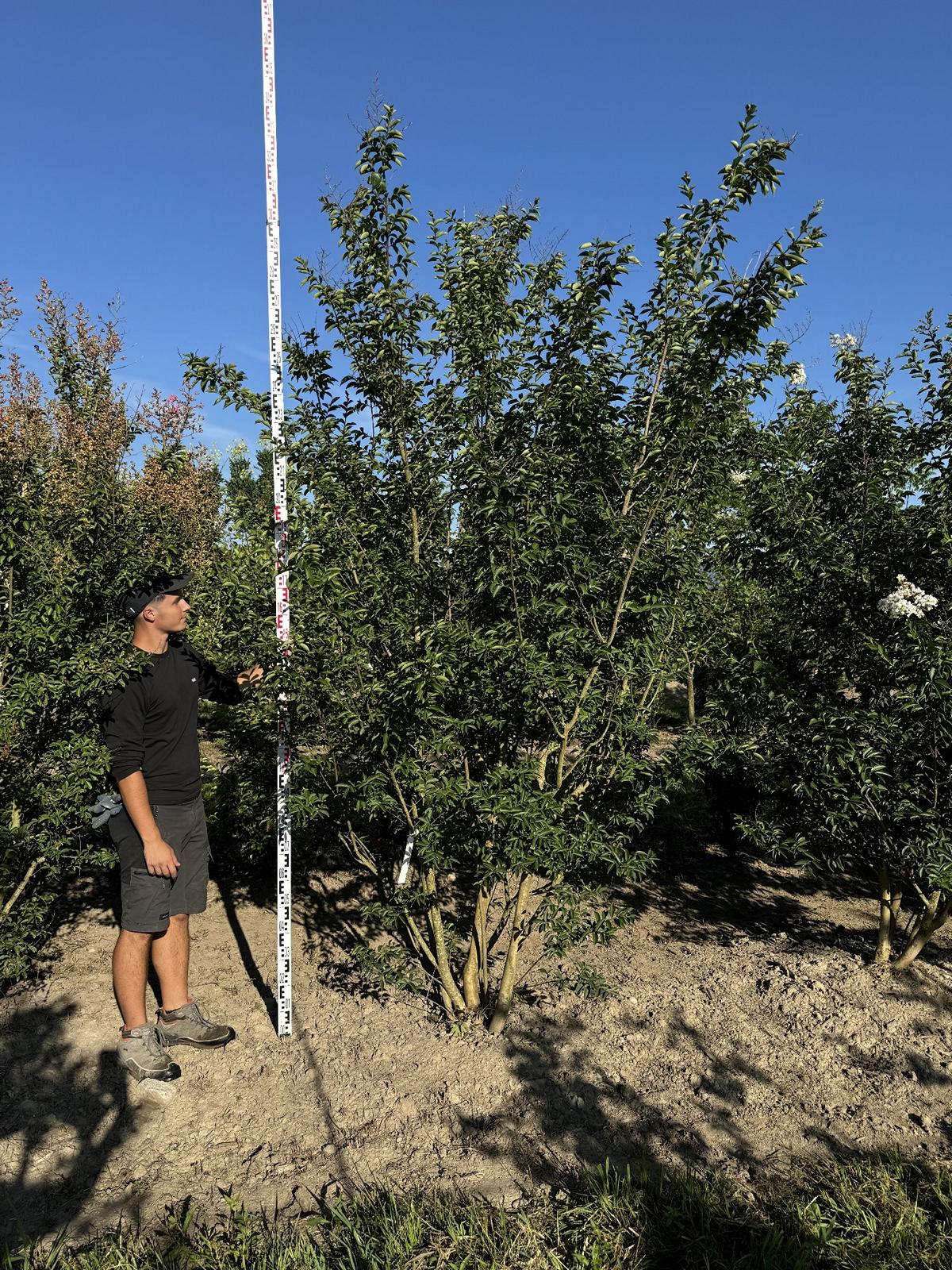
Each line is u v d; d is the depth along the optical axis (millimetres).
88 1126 2762
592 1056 3189
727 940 4324
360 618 2955
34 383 5949
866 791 3395
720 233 2828
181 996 3189
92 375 6871
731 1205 2371
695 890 5105
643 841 5707
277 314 3039
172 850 3002
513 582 2938
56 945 3988
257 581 3248
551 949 3070
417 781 2926
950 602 3572
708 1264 2074
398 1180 2518
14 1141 2660
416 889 3396
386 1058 3162
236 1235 2254
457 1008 3436
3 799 3348
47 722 3500
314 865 5137
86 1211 2385
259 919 4426
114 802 2992
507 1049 3217
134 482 4500
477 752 3297
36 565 3482
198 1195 2461
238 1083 3004
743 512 3834
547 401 3004
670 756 3314
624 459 3104
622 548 3117
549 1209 2363
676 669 3354
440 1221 2299
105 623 3604
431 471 3314
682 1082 3035
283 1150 2664
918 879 3742
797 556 3641
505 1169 2568
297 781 3334
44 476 3777
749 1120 2822
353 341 3252
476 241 3221
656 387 3031
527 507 2914
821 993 3602
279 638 3037
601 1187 2455
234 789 4453
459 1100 2924
